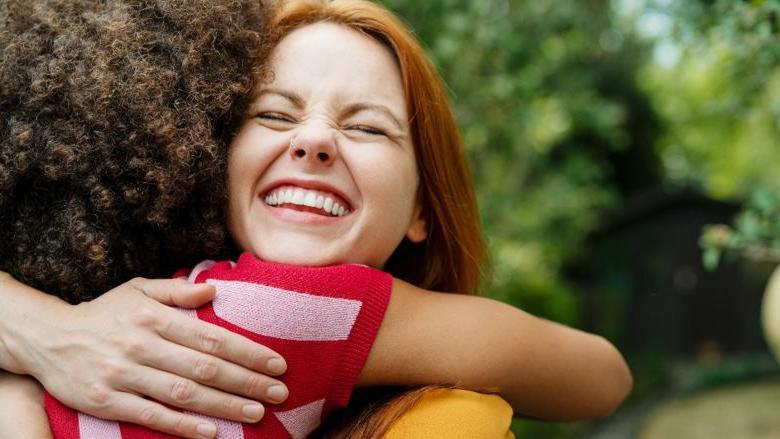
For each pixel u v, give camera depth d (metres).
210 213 1.19
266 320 1.05
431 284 1.56
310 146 1.14
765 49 2.02
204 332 1.02
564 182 6.99
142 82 1.12
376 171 1.19
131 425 1.03
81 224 1.11
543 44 4.08
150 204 1.13
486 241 1.70
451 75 3.41
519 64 3.83
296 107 1.21
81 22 1.18
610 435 5.97
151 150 1.12
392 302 1.17
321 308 1.07
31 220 1.13
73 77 1.10
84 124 1.11
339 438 1.19
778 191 2.24
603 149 12.07
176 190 1.12
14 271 1.18
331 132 1.16
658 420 6.85
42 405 1.13
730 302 12.06
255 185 1.19
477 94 3.54
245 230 1.19
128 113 1.11
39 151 1.09
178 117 1.13
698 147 14.76
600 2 6.86
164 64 1.16
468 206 1.50
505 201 4.87
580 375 1.35
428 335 1.17
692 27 2.48
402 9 3.08
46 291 1.19
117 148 1.11
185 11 1.18
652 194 12.11
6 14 1.20
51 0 1.21
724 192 16.03
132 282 1.12
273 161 1.18
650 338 12.09
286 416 1.06
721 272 12.08
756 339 11.93
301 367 1.07
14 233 1.14
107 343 1.04
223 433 1.03
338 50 1.24
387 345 1.14
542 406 1.35
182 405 1.02
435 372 1.17
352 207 1.20
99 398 1.02
